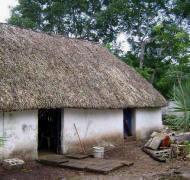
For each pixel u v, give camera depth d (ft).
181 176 24.27
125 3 76.02
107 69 43.65
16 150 27.94
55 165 27.78
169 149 33.73
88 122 35.99
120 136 41.29
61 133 32.60
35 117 29.94
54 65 35.06
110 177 24.04
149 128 48.29
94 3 81.66
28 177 23.86
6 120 27.22
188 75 25.48
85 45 47.47
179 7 71.97
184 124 23.48
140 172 25.77
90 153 33.86
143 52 76.84
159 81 74.02
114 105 35.68
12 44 33.65
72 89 32.83
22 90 27.58
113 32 80.12
